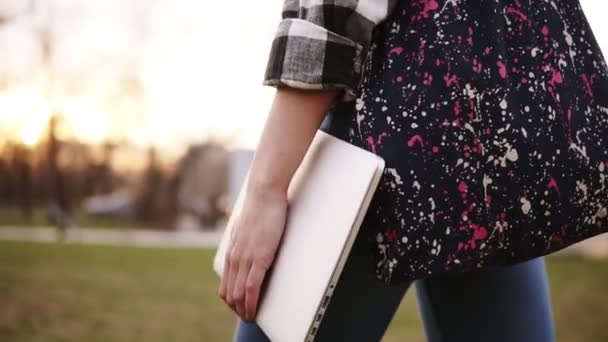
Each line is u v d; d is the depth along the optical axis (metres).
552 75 0.61
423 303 0.79
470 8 0.59
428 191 0.56
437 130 0.56
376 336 0.68
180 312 4.02
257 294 0.60
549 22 0.63
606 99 0.65
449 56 0.57
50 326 3.50
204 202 20.64
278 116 0.58
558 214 0.59
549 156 0.59
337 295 0.64
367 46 0.57
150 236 16.56
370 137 0.57
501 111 0.58
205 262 7.48
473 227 0.56
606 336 3.56
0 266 6.36
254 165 0.59
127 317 3.80
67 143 17.39
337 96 0.59
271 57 0.58
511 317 0.74
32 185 17.61
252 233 0.59
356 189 0.56
